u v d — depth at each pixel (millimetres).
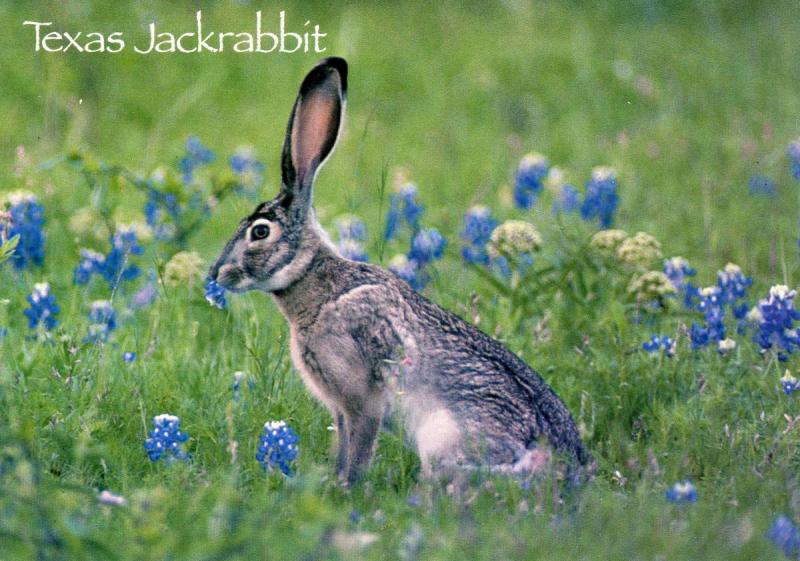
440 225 15156
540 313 12422
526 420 9398
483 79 21438
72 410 9883
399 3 24938
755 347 11586
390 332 9633
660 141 19016
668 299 12047
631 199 16484
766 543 7707
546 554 7578
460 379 9562
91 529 7469
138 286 13461
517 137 19578
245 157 16422
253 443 9648
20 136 18312
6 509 7066
